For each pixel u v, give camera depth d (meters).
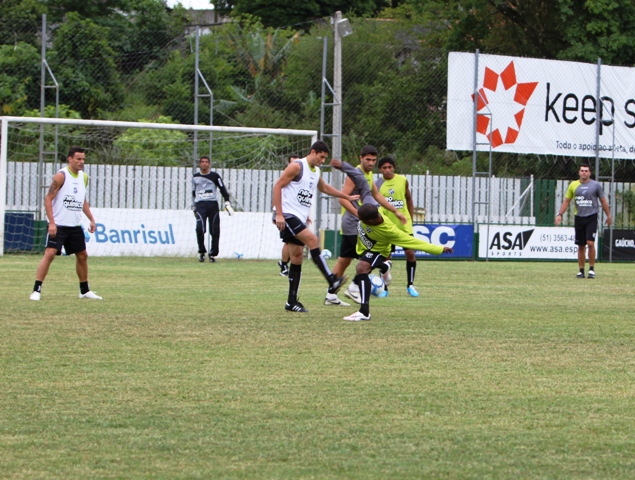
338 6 112.12
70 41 61.53
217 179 46.28
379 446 11.80
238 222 49.97
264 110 65.38
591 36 73.94
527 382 15.83
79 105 60.25
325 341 19.84
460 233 53.34
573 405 14.16
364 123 62.53
